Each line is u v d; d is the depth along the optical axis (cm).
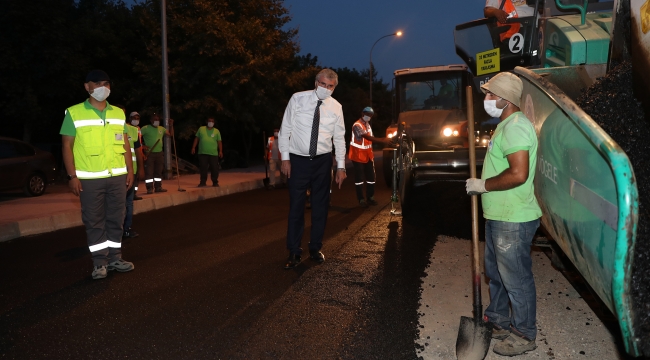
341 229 822
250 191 1495
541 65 668
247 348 392
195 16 2258
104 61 2461
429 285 524
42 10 1845
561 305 461
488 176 362
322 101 606
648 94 374
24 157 1318
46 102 2069
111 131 575
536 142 348
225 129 2642
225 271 591
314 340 403
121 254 662
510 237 354
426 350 380
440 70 1370
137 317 455
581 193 311
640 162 377
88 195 564
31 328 433
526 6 708
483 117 1211
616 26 490
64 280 566
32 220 853
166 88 1667
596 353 369
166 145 1683
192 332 422
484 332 356
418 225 834
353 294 504
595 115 416
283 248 698
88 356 382
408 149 905
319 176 611
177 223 918
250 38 2292
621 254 250
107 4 2611
